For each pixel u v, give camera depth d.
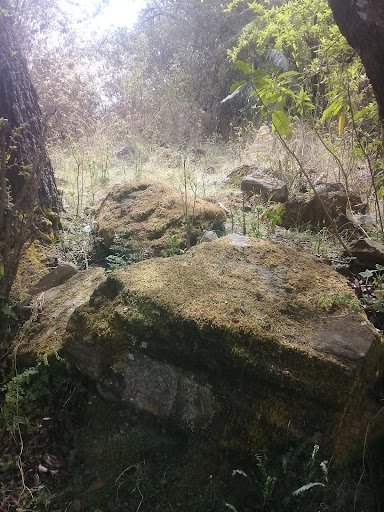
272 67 7.79
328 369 2.01
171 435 2.28
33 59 8.15
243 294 2.39
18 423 2.46
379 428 2.18
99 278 3.16
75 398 2.55
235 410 2.12
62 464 2.36
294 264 2.73
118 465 2.26
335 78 3.84
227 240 2.93
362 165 4.88
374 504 2.02
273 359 2.07
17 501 2.22
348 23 2.26
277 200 4.65
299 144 5.29
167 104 8.91
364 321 2.29
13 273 2.91
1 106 3.63
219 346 2.13
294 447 2.02
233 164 6.34
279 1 7.12
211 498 2.06
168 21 10.90
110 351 2.36
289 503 1.94
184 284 2.45
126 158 6.71
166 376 2.25
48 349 2.63
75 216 4.47
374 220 4.02
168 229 3.76
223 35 10.02
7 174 3.65
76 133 7.51
